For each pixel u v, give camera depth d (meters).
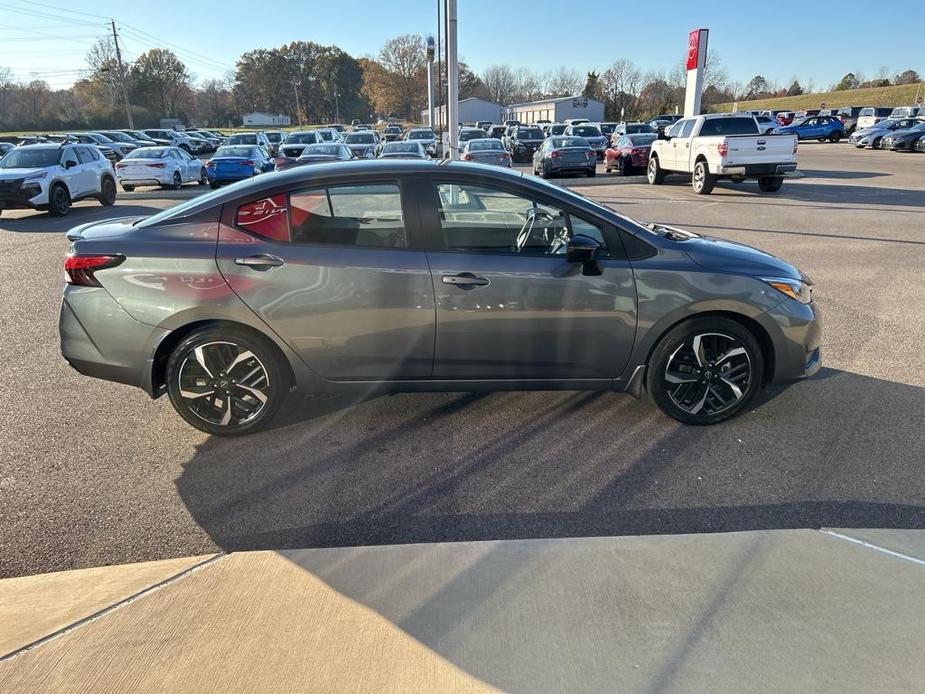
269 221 3.64
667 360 3.80
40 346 5.64
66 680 2.07
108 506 3.20
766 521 3.01
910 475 3.38
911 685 2.01
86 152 16.98
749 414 4.10
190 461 3.63
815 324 3.87
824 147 36.44
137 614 2.38
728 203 15.01
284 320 3.61
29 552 2.84
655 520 3.03
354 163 3.85
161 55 98.44
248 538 2.95
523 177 3.80
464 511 3.13
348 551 2.75
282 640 2.23
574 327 3.69
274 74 125.62
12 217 15.40
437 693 2.01
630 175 23.64
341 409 4.24
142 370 3.68
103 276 3.58
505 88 117.44
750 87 111.19
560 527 2.99
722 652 2.16
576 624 2.30
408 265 3.60
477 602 2.42
